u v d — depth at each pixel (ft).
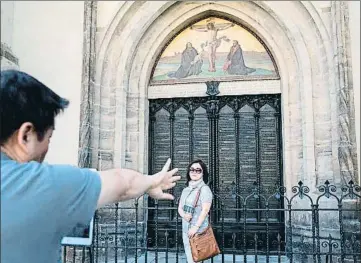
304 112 29.12
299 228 28.30
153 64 34.06
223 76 33.24
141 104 32.78
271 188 31.60
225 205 31.96
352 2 27.66
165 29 33.40
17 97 4.64
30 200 4.18
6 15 28.07
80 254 26.61
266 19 31.94
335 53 27.68
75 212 4.42
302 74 29.55
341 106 26.63
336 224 26.11
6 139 4.70
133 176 5.16
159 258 28.99
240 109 32.94
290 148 30.37
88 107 29.27
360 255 21.61
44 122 4.85
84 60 29.68
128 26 32.07
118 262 27.27
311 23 29.66
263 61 32.99
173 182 5.64
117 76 31.58
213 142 32.73
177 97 33.47
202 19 34.30
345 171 25.84
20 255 4.18
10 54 27.30
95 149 29.94
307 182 28.35
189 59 33.96
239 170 32.17
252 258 28.96
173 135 33.42
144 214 31.53
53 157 28.48
